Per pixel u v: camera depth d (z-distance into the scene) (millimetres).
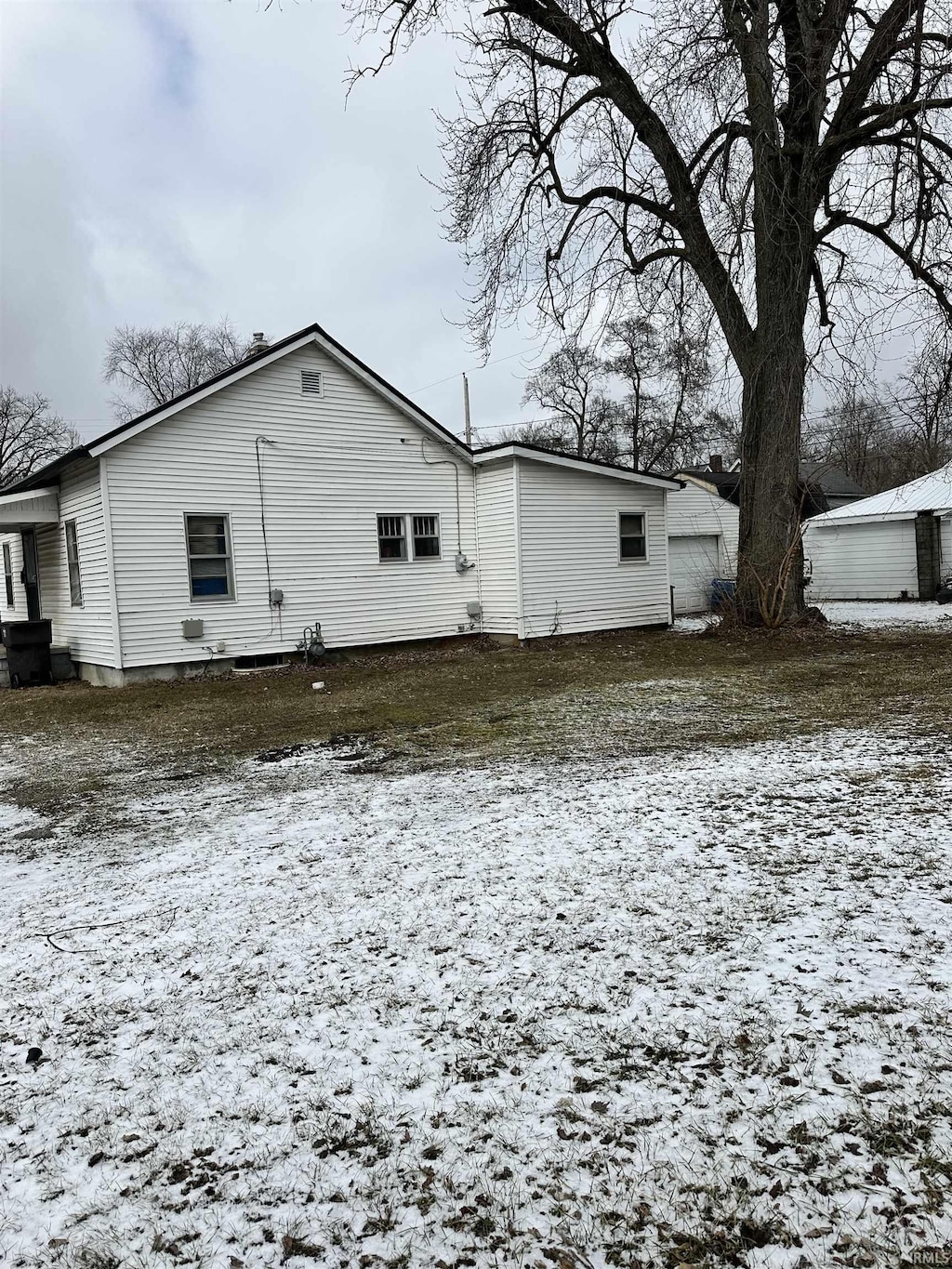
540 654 14266
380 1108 2330
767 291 14000
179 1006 3025
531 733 7719
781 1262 1684
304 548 14141
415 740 7746
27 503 13828
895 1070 2285
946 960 2873
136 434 12102
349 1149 2168
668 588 17859
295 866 4391
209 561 13172
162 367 47594
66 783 6859
